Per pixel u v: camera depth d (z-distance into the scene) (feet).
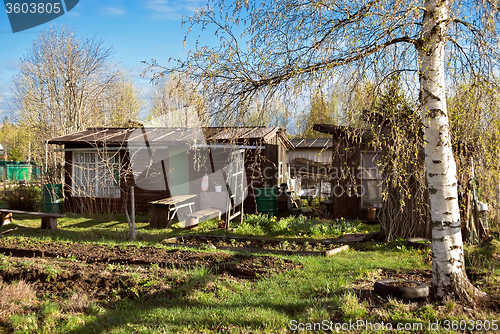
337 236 31.60
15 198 46.88
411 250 25.36
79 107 67.97
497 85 14.56
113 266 20.02
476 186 26.86
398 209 29.04
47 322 13.35
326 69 15.01
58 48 68.59
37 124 66.85
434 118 14.57
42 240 28.94
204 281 17.40
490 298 14.70
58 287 17.19
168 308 14.46
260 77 16.22
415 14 13.41
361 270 18.80
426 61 14.58
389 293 14.88
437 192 14.69
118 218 42.16
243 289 16.55
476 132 16.38
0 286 16.10
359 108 15.43
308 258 22.25
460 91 15.70
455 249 14.48
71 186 46.26
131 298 15.88
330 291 15.94
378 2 13.52
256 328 12.53
